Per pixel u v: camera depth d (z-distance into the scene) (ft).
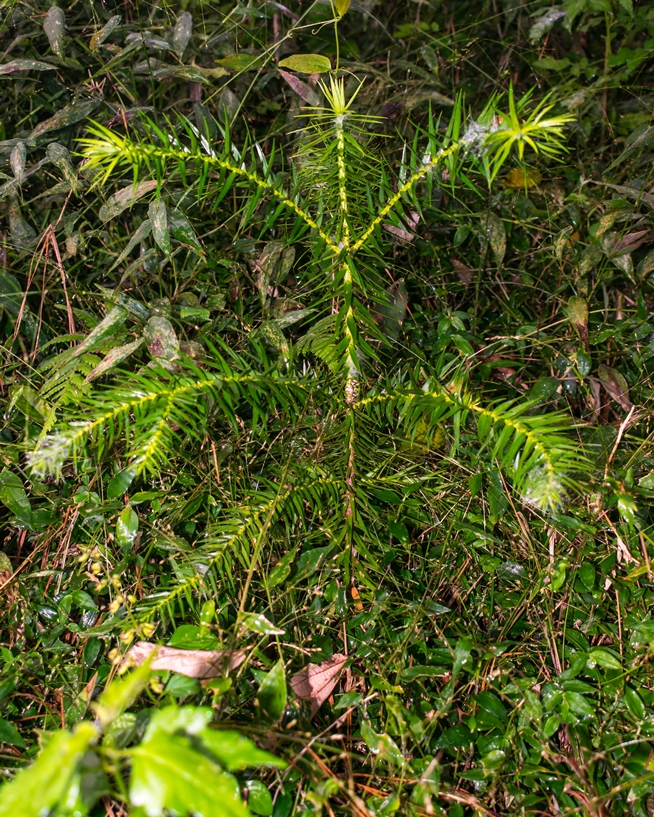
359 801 2.11
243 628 2.32
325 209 2.82
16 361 3.52
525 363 3.76
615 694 2.54
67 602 2.79
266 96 4.65
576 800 2.37
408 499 2.99
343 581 2.83
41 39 4.11
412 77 4.72
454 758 2.52
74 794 1.43
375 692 2.52
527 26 5.19
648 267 3.63
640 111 4.66
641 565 2.79
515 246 4.05
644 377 3.53
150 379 2.36
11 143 3.36
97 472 3.01
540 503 2.09
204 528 3.13
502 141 2.25
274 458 3.21
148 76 4.16
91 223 3.91
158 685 2.12
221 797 1.35
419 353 3.21
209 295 3.54
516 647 2.74
